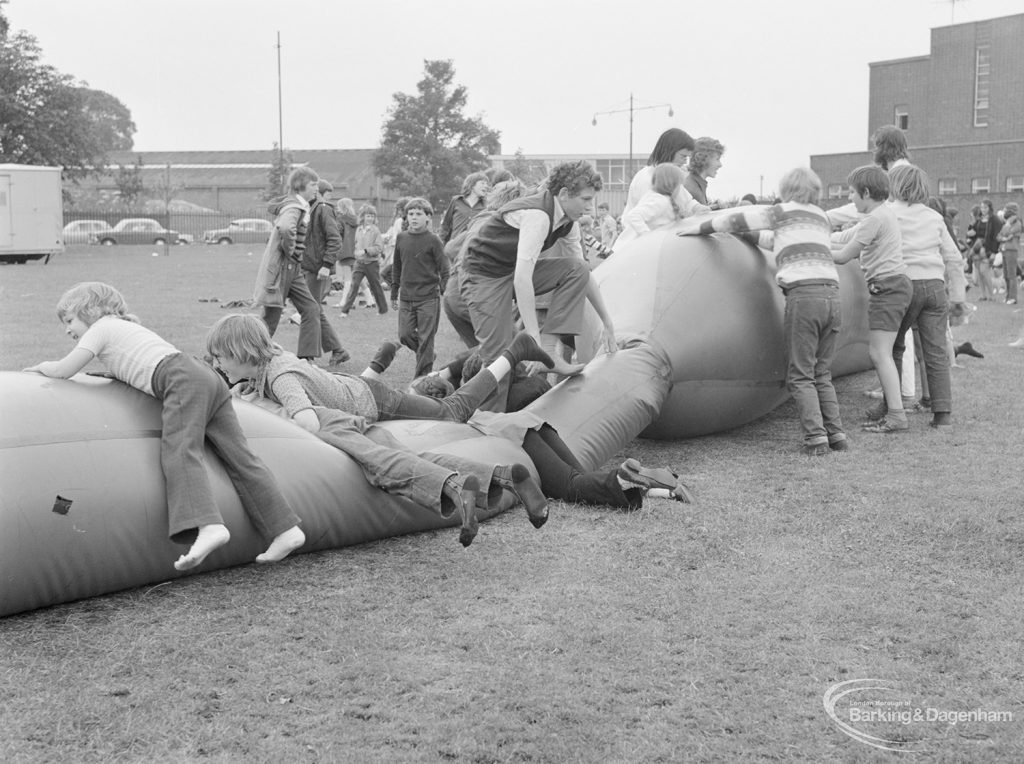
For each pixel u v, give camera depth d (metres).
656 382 6.69
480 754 3.22
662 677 3.74
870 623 4.21
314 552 5.03
